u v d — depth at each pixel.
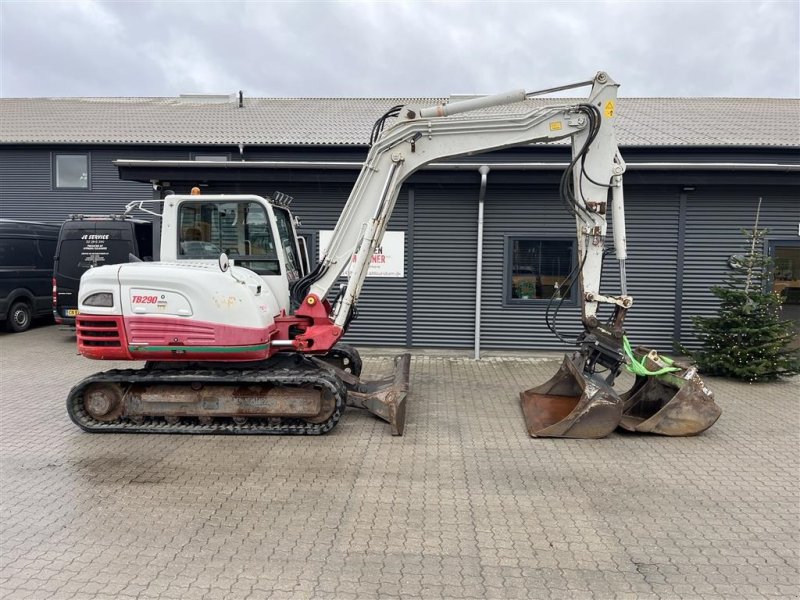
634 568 3.25
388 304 9.91
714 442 5.43
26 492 4.18
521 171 9.02
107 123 15.91
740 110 15.62
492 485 4.38
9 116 16.64
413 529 3.67
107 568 3.19
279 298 6.01
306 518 3.81
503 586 3.06
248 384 5.49
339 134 13.87
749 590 3.04
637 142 12.01
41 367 8.52
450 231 9.72
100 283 5.32
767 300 7.83
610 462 4.88
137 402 5.48
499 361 9.20
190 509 3.92
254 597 2.94
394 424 5.46
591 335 5.70
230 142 13.35
